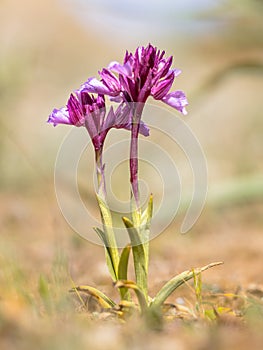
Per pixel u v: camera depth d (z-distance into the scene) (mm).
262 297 4297
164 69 3266
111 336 2803
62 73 16719
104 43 21031
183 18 7707
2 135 9500
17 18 21406
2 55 9961
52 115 3312
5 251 4590
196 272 3346
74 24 21703
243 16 7633
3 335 2779
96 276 5203
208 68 15891
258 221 7852
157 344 2715
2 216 7879
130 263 5734
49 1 22828
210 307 3879
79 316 3293
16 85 9758
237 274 5344
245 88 14734
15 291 3643
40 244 6387
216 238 7172
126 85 3262
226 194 6922
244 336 2789
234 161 10500
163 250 6488
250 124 11531
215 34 7785
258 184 6926
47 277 4309
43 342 2684
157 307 3256
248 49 7738
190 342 2738
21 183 9445
